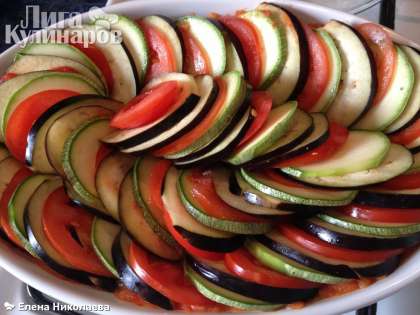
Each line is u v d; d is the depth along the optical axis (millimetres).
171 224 389
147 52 494
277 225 399
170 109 416
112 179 417
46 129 423
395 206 397
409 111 463
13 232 405
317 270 380
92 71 480
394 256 409
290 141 402
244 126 402
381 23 568
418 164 431
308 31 487
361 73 469
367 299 385
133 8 526
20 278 394
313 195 386
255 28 492
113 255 398
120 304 391
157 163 416
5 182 428
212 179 406
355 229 389
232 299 377
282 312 380
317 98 474
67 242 401
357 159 406
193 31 499
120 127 421
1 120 441
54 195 417
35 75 450
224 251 384
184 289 389
